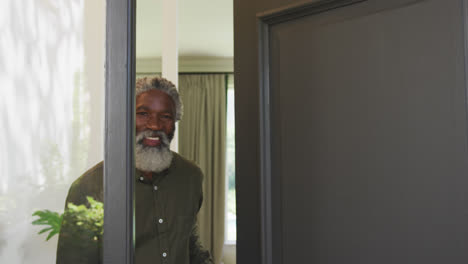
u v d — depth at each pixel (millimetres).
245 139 928
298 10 844
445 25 661
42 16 537
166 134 1175
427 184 680
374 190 746
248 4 928
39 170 531
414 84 697
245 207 926
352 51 779
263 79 901
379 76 742
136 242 1109
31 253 529
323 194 816
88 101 530
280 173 883
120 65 512
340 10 798
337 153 797
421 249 685
